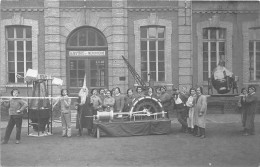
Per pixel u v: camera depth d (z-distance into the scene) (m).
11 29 18.09
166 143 11.66
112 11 18.09
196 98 12.95
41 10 17.91
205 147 11.05
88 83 18.27
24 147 11.16
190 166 9.00
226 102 18.47
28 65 18.14
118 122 12.95
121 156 9.98
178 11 18.38
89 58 18.27
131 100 13.98
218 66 18.28
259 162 9.34
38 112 13.16
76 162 9.38
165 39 18.38
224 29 18.81
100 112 12.95
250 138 12.35
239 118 17.02
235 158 9.74
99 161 9.47
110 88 18.09
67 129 12.93
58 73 17.92
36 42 17.92
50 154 10.24
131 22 18.23
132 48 18.25
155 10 18.28
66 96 13.02
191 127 12.99
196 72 18.61
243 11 18.73
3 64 17.89
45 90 14.23
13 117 11.73
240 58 18.81
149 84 17.42
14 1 17.83
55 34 17.91
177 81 18.39
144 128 13.12
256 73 18.91
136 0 18.19
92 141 12.06
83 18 18.05
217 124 15.44
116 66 18.03
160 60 18.52
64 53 18.06
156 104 13.77
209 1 18.50
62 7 17.95
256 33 18.83
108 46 18.16
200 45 18.56
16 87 17.91
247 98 12.84
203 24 18.56
